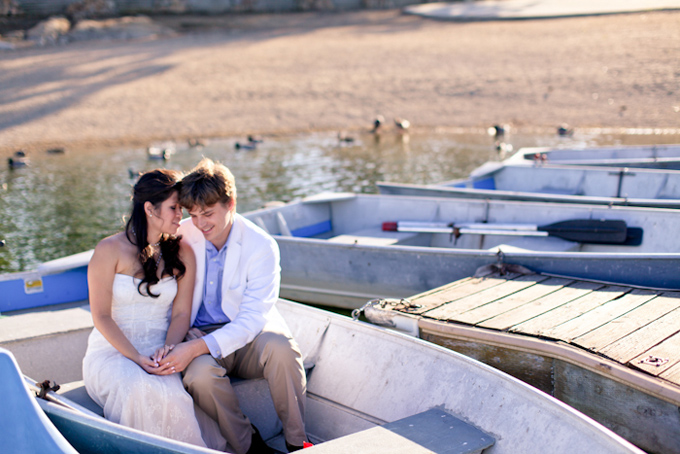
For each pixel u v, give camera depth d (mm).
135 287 2643
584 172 7535
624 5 29781
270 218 6277
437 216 6402
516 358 3340
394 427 2449
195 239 2816
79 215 9023
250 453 2699
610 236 5508
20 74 21250
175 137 15641
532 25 26984
